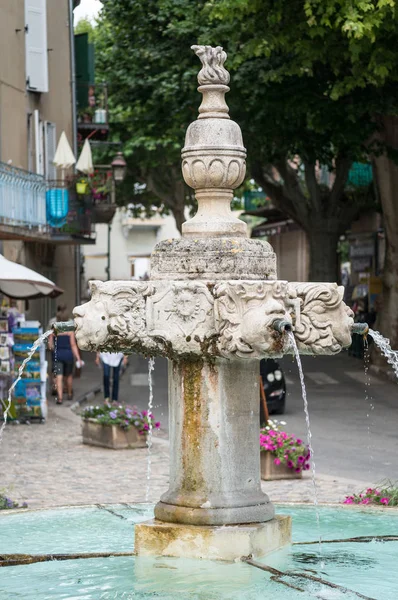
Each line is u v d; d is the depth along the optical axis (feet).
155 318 23.31
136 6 96.89
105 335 23.32
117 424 55.47
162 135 110.83
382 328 99.81
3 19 91.50
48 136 106.63
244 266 23.40
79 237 101.30
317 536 25.96
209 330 22.76
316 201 135.44
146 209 195.62
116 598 20.40
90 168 110.11
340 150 89.10
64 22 116.26
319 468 48.32
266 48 69.56
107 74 112.06
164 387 93.86
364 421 66.54
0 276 61.62
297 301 23.11
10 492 41.68
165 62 96.68
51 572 22.44
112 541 25.49
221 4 67.82
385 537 25.43
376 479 45.01
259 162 123.34
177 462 23.97
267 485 43.34
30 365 68.39
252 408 24.00
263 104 82.17
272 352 22.18
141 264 245.65
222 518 23.31
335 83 72.79
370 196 135.03
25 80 99.19
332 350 23.48
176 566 22.59
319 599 20.04
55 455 53.26
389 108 77.82
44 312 108.78
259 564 22.50
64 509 29.96
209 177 24.21
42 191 92.22
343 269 181.37
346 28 59.62
